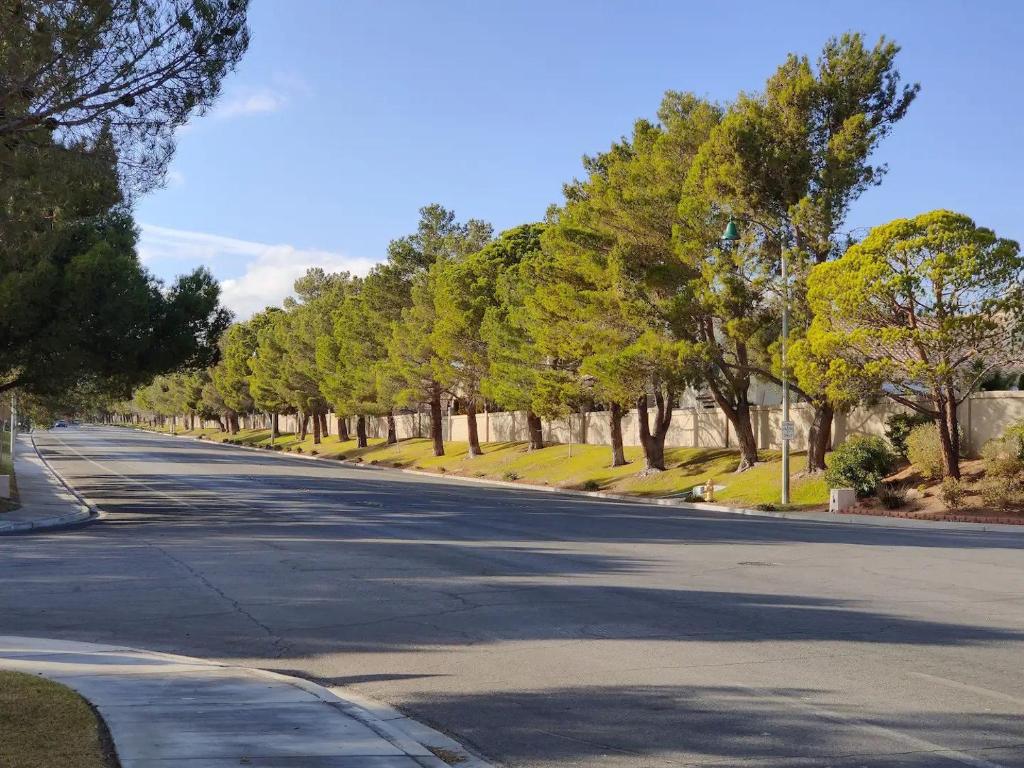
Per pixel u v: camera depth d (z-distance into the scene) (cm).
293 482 4400
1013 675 854
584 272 4128
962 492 2964
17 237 940
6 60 835
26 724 644
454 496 3678
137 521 2506
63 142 916
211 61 940
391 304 7481
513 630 1075
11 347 2836
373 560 1695
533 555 1775
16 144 877
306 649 987
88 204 983
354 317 7744
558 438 6175
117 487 3922
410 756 616
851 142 3362
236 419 13950
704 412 4847
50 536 2122
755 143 3384
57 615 1174
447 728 710
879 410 3775
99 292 2867
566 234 4122
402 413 9131
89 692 765
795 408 4225
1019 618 1133
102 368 3002
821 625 1092
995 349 2966
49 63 852
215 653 970
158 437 13700
